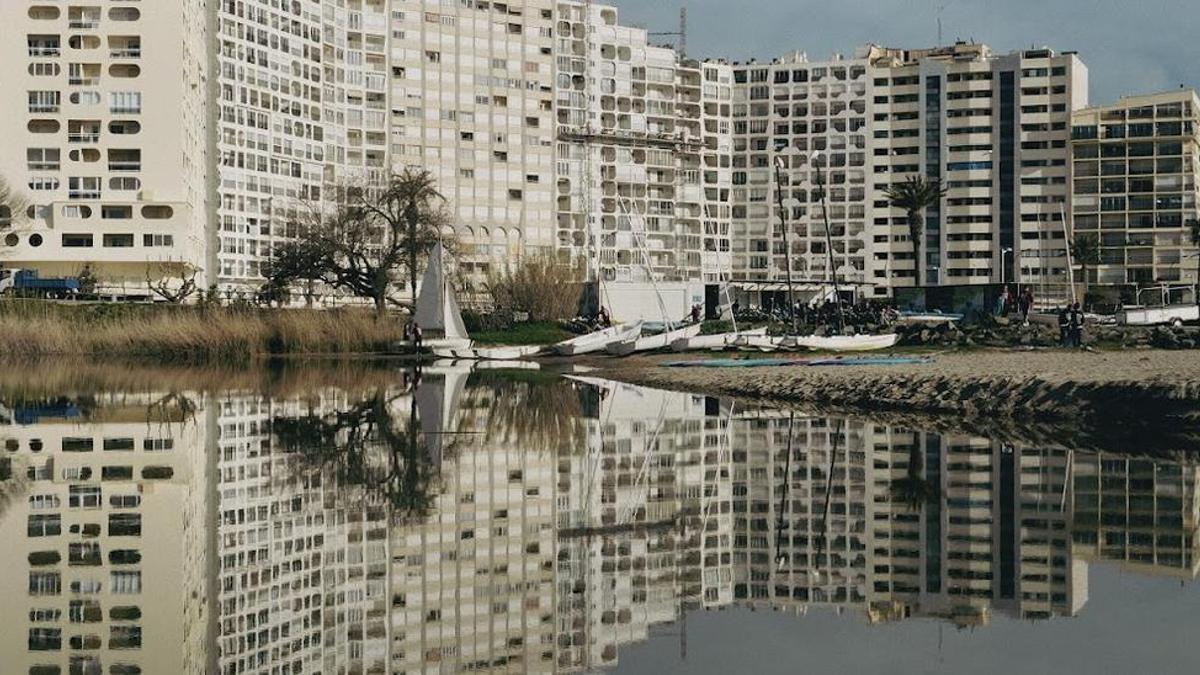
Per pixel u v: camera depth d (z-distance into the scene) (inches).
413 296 4498.0
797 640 607.2
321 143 6924.2
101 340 3715.6
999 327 3782.0
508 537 870.4
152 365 3316.9
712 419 1696.6
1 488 1110.4
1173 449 1274.6
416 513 961.5
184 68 5334.6
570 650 606.5
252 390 2370.8
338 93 7086.6
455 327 3858.3
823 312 4608.8
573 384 2549.2
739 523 916.0
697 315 4288.9
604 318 4276.6
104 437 1529.3
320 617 666.2
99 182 5221.5
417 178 5054.1
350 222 4699.8
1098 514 919.7
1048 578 721.0
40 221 5206.7
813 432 1488.7
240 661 590.9
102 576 761.0
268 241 6501.0
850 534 864.9
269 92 6550.2
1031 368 2068.2
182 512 973.8
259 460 1284.4
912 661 564.4
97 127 5241.1
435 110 7485.2
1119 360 2325.3
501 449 1375.5
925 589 702.5
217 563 792.9
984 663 558.3
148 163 5216.5
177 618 665.0
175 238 5201.8
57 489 1102.4
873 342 3452.3
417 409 1919.3
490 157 7682.1
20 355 3639.3
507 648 610.5
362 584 737.6
